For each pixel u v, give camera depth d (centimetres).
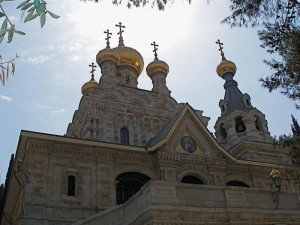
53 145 2528
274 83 1293
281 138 1753
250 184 3142
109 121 3381
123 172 2725
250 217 1848
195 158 2945
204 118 3872
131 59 4247
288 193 2081
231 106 4050
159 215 1644
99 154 2666
